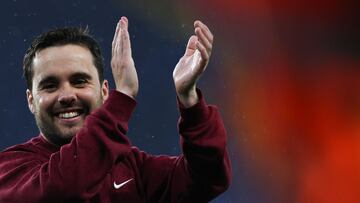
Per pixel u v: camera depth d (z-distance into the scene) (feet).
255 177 124.47
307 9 141.08
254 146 126.62
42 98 39.09
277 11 138.10
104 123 37.32
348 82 142.82
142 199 40.96
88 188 37.04
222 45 132.36
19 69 118.83
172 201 40.73
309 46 142.51
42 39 39.81
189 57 38.96
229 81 129.90
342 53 143.84
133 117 121.70
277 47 137.90
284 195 126.72
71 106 39.06
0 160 41.16
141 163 41.88
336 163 135.54
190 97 38.52
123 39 39.34
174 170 40.93
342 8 143.54
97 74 40.32
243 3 132.98
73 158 36.94
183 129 38.70
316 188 130.62
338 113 140.97
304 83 140.15
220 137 38.75
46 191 37.09
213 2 129.90
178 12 126.93
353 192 134.00
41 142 41.01
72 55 39.40
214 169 39.27
